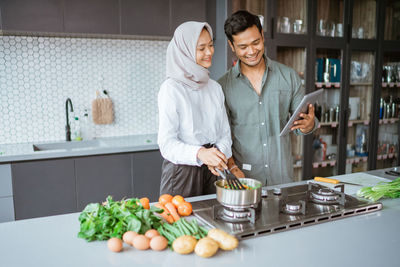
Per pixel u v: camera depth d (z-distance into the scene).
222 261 0.92
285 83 1.97
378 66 3.34
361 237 1.07
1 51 2.68
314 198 1.34
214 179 1.81
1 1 2.29
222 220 1.15
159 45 3.20
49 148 2.84
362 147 3.49
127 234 1.01
